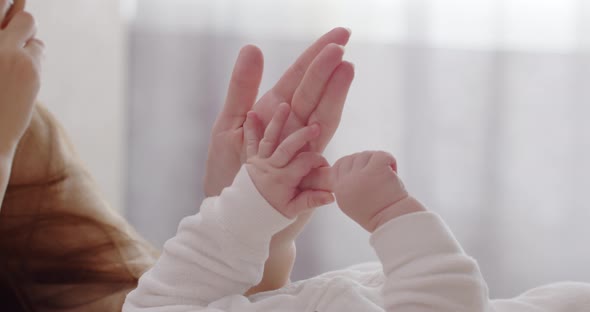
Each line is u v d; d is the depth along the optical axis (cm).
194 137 213
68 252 98
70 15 197
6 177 74
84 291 95
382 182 60
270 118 72
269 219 67
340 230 210
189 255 69
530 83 207
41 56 79
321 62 66
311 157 65
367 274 76
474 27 207
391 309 58
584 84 206
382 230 59
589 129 206
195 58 211
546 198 209
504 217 209
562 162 208
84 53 200
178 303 68
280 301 67
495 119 208
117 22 206
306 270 209
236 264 68
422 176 209
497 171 208
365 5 209
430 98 208
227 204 68
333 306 65
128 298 72
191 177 213
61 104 196
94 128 204
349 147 210
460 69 208
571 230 208
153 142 213
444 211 210
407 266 58
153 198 214
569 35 206
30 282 95
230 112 78
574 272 209
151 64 212
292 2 209
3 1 80
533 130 208
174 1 211
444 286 56
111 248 100
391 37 209
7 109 75
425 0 207
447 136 209
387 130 210
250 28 210
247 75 76
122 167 213
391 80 209
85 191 103
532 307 71
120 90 209
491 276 210
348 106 210
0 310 93
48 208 98
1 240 96
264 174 66
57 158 101
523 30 207
